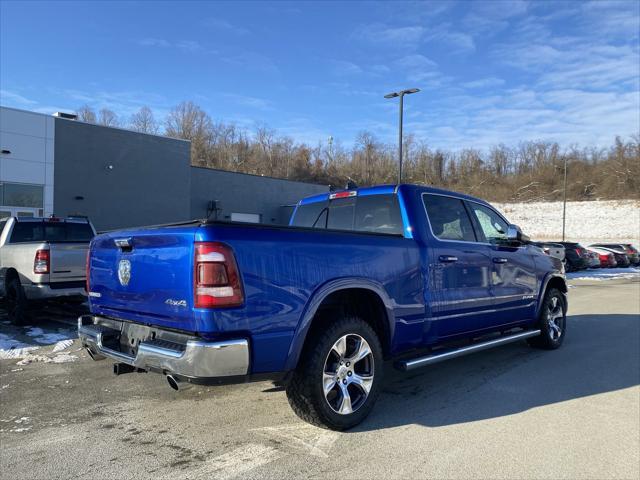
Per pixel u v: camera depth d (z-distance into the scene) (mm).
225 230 3275
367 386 4035
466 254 5121
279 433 3893
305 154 92500
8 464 3355
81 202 21891
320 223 5574
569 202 88562
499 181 115562
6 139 19359
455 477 3203
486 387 5176
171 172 25281
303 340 3561
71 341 6996
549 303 6844
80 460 3418
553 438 3852
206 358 3146
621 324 9328
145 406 4508
